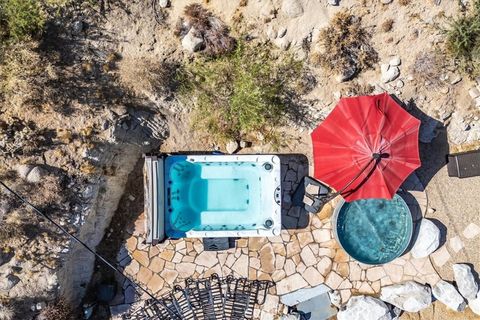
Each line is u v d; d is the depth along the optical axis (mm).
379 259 12078
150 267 12102
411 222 11859
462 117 12000
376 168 10789
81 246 11531
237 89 11375
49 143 10906
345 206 12062
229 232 11594
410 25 11266
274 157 11594
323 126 11180
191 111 11734
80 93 10984
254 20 11133
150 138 11805
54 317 11172
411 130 11047
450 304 12016
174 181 11750
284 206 12188
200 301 12078
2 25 10484
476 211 12273
